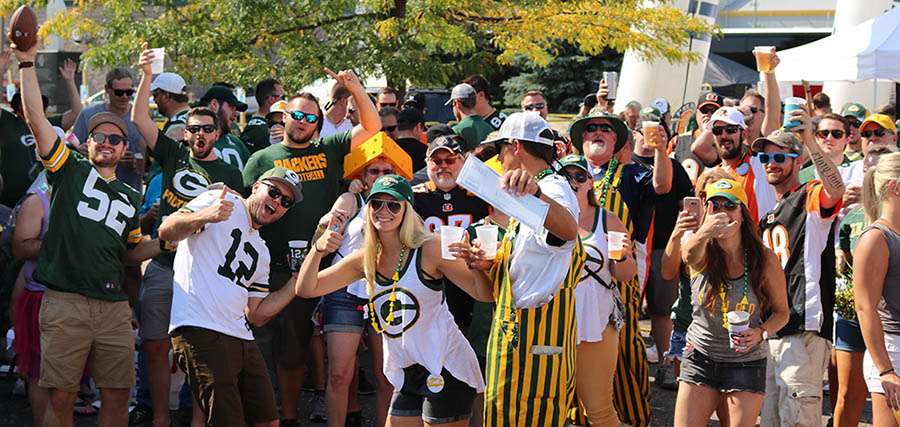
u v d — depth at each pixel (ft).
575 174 15.72
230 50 42.70
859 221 17.47
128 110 24.30
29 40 16.21
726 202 14.62
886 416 14.32
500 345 12.81
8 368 22.44
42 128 16.43
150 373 18.66
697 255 14.85
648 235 20.44
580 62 91.61
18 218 18.28
